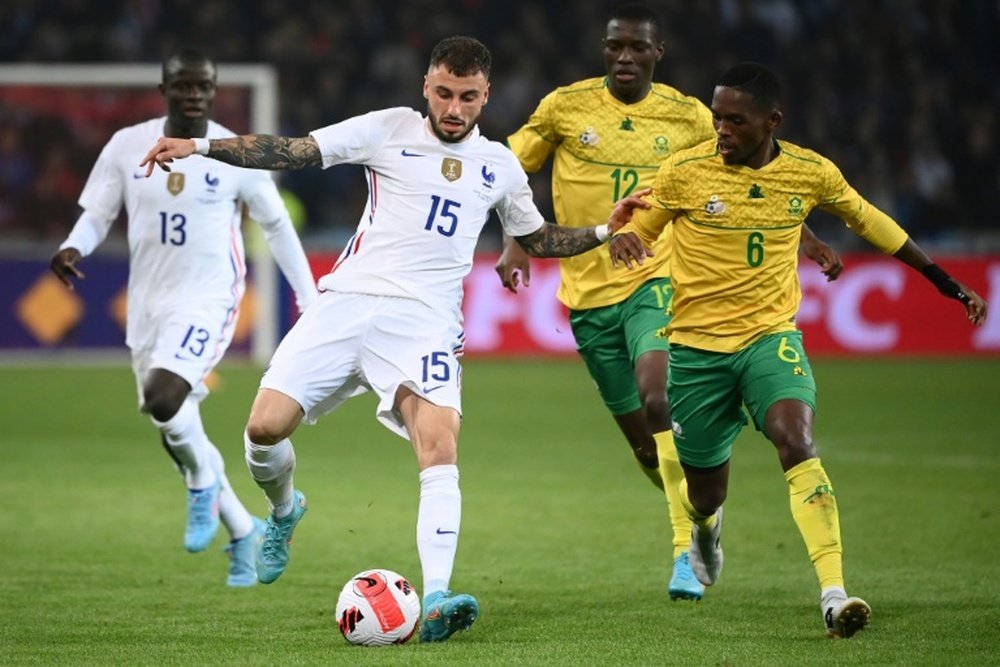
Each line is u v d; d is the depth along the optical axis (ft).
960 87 270.46
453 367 68.80
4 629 69.92
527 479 124.77
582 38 268.21
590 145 87.97
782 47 270.26
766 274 70.74
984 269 221.25
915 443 143.64
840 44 271.49
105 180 90.43
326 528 102.37
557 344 222.07
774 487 120.37
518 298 222.48
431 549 65.51
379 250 69.46
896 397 178.70
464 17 268.82
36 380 197.06
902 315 220.84
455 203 69.31
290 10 266.98
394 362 68.33
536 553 92.94
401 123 69.92
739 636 67.46
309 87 260.62
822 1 275.18
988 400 176.14
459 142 69.67
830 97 264.11
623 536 99.09
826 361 218.79
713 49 267.18
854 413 165.27
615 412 90.22
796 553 92.99
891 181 248.93
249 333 216.74
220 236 90.02
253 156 67.10
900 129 262.06
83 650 64.80
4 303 212.23
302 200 247.09
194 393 88.33
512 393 186.29
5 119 212.02
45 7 263.49
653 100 88.33
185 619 72.59
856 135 257.14
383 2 270.67
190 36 263.70
